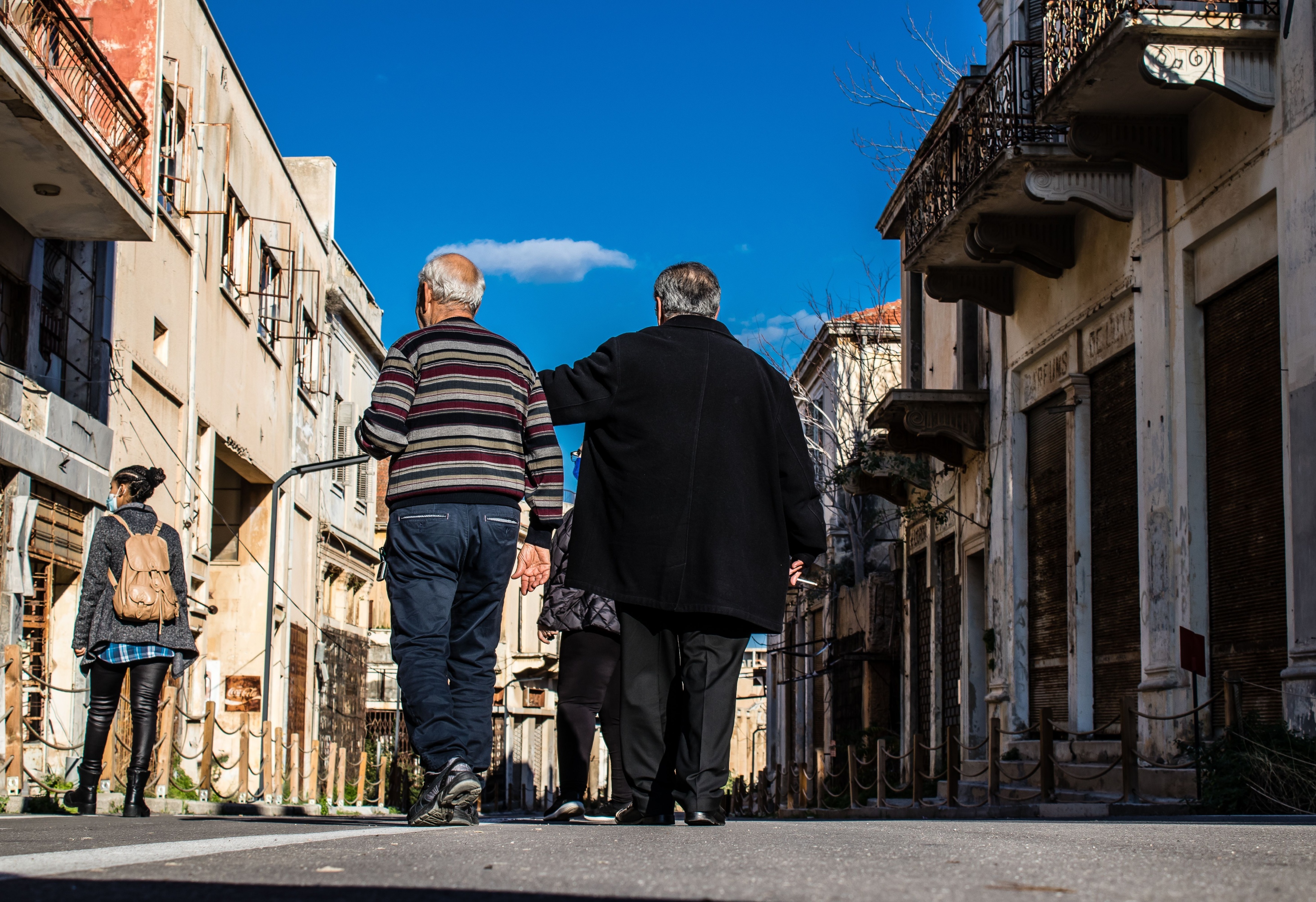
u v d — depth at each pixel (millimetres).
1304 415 10836
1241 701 11930
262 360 24844
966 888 2100
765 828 4613
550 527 5184
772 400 5223
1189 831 4312
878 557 29844
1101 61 12094
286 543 26781
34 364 14352
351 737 33656
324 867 2506
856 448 24109
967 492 20109
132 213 14047
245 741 16438
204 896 2014
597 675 7281
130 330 17047
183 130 19531
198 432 20875
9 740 9406
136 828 5129
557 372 5207
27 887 2129
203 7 20781
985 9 19547
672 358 5125
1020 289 17922
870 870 2398
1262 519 11797
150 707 8180
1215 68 11578
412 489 4883
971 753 19594
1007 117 14656
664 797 5020
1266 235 11789
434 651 4824
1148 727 13336
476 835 3705
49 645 14180
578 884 2180
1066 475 16438
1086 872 2410
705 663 4949
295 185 27828
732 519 4977
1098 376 15719
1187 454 12859
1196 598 12625
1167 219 13531
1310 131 10930
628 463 5031
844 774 24594
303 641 28672
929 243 17391
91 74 13445
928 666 22688
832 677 30688
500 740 46250
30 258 14375
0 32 11008
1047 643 16984
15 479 12852
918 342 24688
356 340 35094
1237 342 12375
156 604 8180
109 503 8484
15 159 12680
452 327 5125
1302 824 5367
